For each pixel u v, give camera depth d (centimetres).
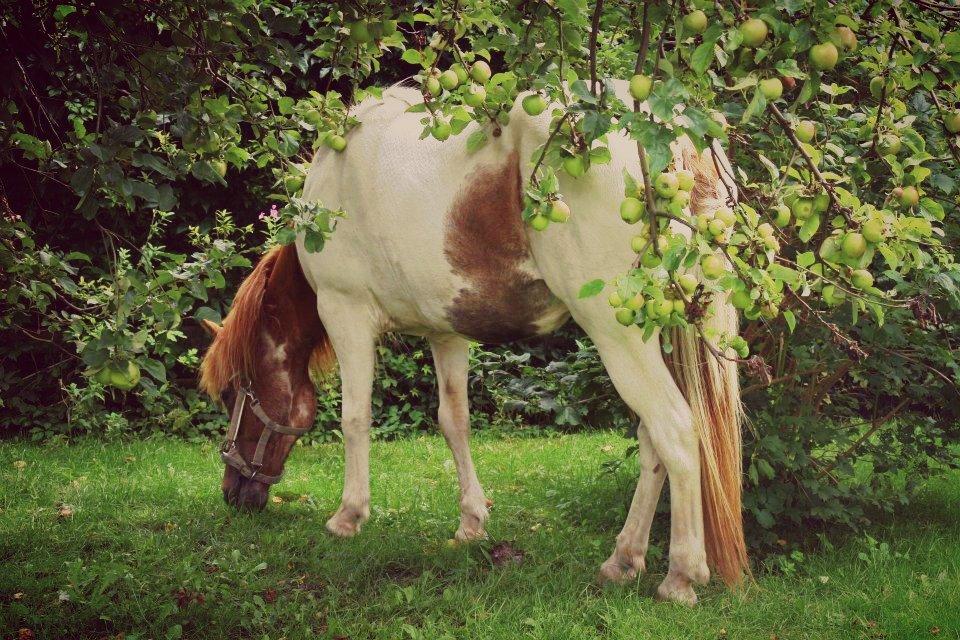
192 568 384
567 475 597
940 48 194
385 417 783
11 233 276
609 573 370
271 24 281
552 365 479
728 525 330
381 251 387
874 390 447
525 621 322
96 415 686
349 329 422
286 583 381
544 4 232
